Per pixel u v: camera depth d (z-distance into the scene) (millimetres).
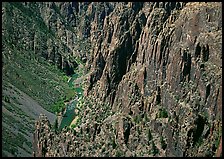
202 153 166250
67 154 173000
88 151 174500
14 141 186000
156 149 173125
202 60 188000
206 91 180250
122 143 178500
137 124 189375
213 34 189375
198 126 172375
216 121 173000
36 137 181625
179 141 171250
